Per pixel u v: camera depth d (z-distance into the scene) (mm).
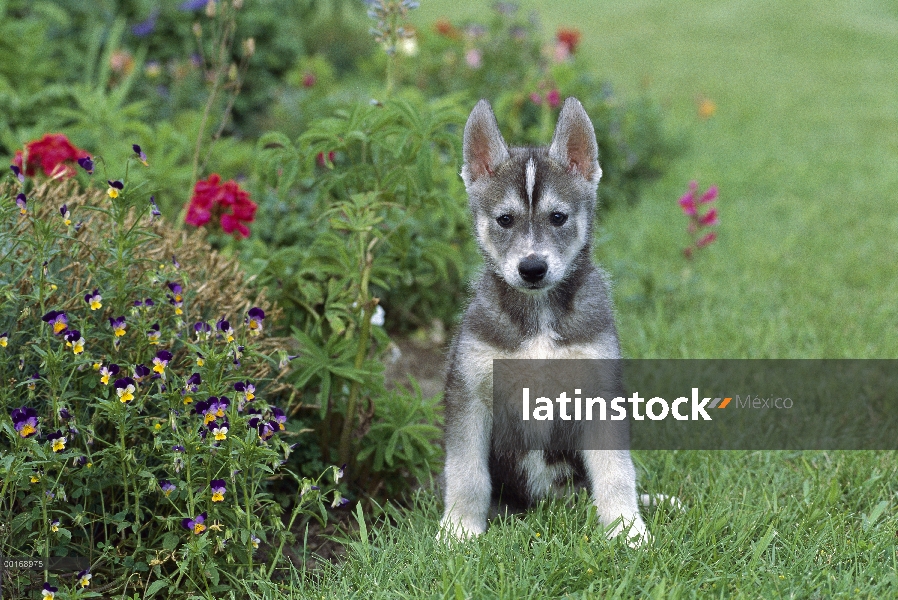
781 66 19859
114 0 10859
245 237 5641
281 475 4039
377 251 5418
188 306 4301
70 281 4012
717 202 10594
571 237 4207
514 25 11516
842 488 4641
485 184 4344
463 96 5738
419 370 6406
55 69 8875
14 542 3639
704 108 14375
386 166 4918
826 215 10000
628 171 11156
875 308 7266
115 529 3945
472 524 4195
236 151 7848
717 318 7129
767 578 3652
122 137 7516
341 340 4707
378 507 4531
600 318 4207
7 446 3754
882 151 13039
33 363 3789
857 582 3658
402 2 5027
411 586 3678
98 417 3734
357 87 10641
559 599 3551
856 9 25859
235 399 3693
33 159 5523
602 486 4141
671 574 3684
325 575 3959
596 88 11000
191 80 10297
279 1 12156
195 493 3811
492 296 4219
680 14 26156
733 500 4434
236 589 3855
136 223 3861
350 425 4672
